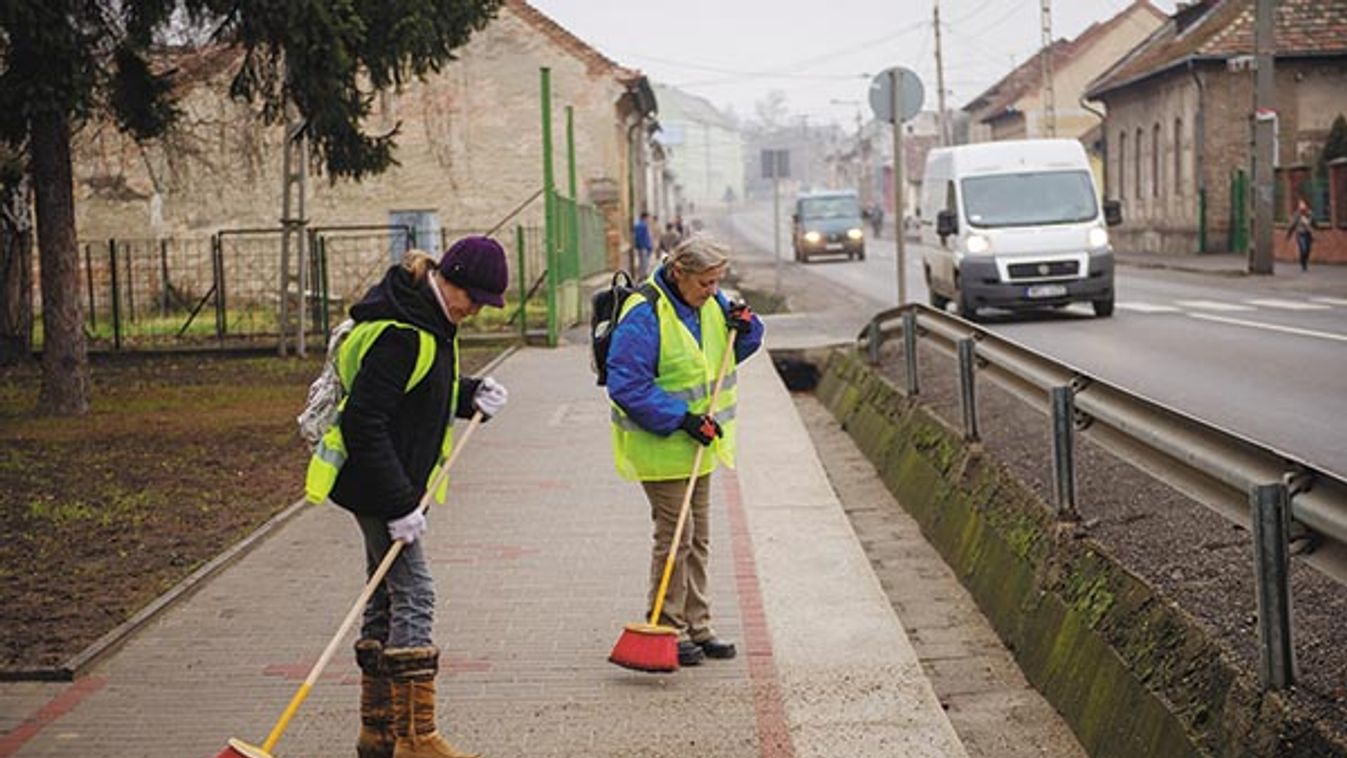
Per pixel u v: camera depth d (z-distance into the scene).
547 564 8.87
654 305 6.81
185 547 9.49
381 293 5.57
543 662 6.98
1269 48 36.12
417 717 5.68
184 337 25.53
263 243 36.41
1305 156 47.28
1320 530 4.97
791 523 9.95
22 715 6.36
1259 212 36.75
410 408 5.58
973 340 10.98
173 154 26.59
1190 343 19.52
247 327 27.78
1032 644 7.71
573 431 14.29
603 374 6.89
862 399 16.25
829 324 25.98
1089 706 6.58
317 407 5.57
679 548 6.94
